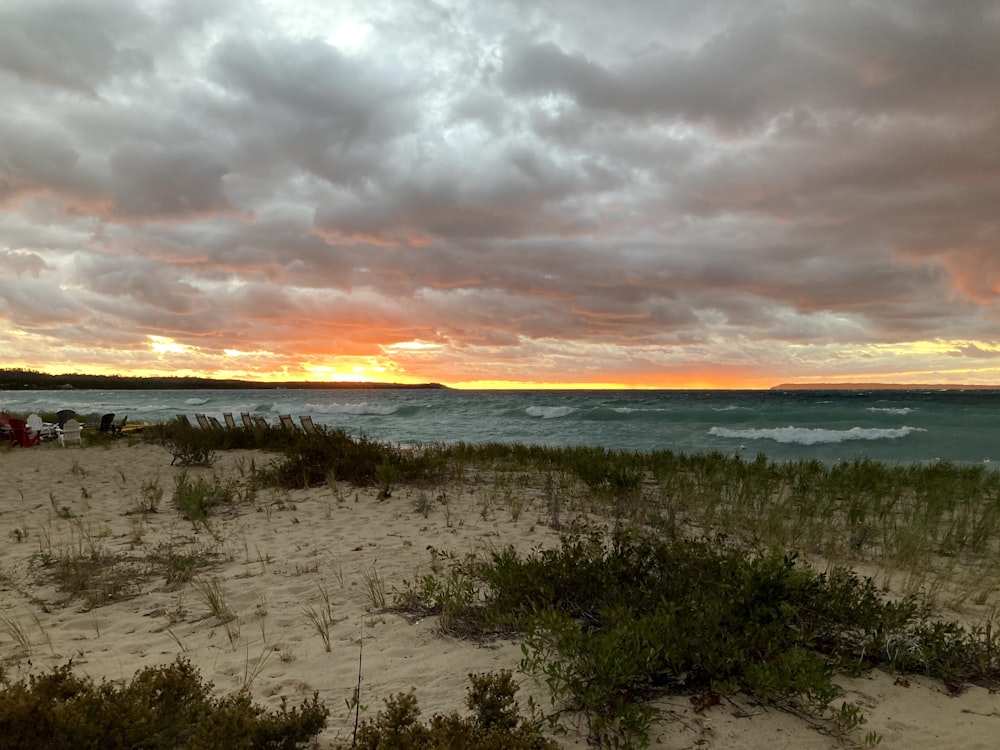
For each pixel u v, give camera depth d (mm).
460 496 9727
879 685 3514
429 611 4582
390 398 96062
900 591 5602
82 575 5363
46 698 2465
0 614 4633
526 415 39844
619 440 25719
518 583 4488
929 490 10867
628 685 3320
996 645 3945
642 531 7043
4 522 7969
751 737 2922
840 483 11219
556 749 2564
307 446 11398
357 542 6785
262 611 4625
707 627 3576
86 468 13211
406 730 2576
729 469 12680
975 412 37219
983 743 2947
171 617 4559
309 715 2641
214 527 7547
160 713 2639
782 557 4090
